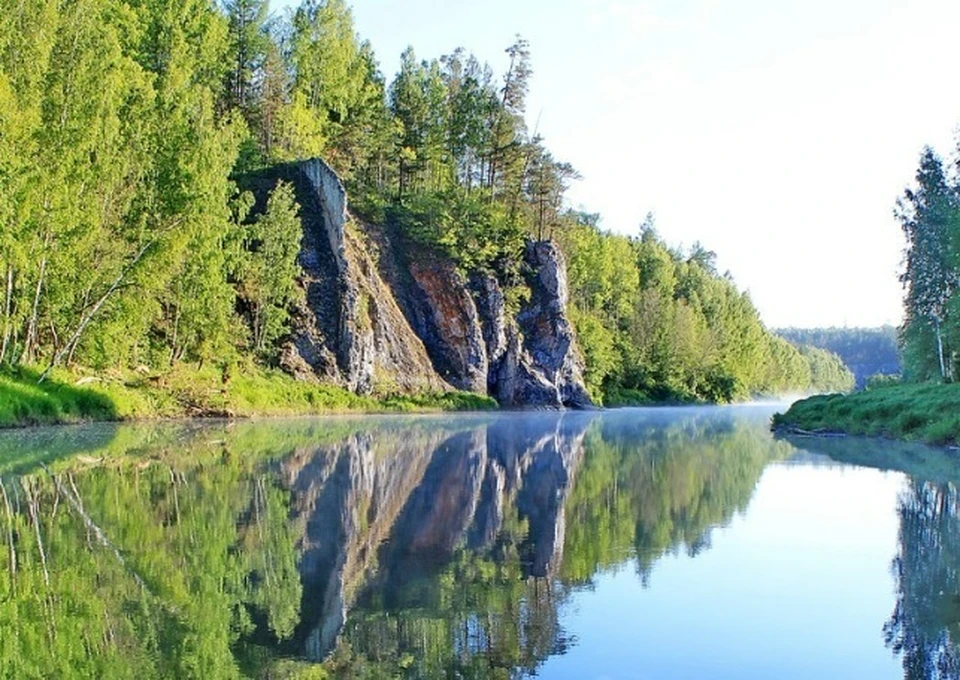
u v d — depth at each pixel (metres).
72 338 40.78
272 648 8.29
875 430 41.81
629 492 20.50
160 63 64.44
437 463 27.11
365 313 72.94
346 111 92.56
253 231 63.00
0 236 34.47
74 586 10.38
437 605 9.96
